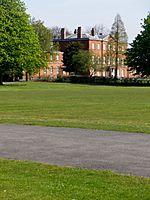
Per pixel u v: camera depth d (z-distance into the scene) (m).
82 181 10.73
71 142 17.17
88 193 9.66
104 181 10.75
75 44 132.38
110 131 20.62
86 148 15.74
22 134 19.45
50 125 22.83
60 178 11.05
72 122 24.41
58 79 116.19
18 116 28.23
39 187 10.12
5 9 87.12
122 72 141.88
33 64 90.19
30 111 32.38
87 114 30.20
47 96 53.75
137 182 10.65
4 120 25.23
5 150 15.28
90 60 128.62
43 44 118.69
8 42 83.75
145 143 16.95
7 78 111.38
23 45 86.88
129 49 107.38
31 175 11.35
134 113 31.14
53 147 15.94
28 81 115.62
